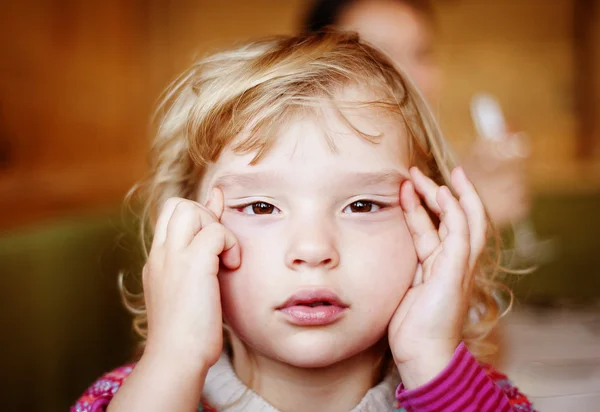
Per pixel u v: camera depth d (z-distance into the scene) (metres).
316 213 0.63
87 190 2.16
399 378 0.74
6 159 1.67
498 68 3.03
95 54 2.37
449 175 0.83
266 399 0.70
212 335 0.64
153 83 2.99
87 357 1.31
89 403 0.81
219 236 0.64
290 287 0.61
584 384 1.35
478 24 3.02
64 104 2.08
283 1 3.03
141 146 2.85
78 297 1.29
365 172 0.64
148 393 0.62
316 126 0.63
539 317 1.85
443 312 0.69
